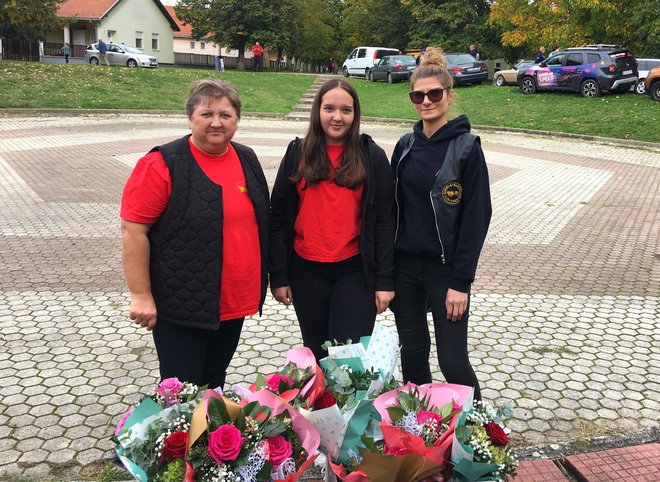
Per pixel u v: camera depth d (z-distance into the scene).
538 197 10.06
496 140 17.12
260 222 2.66
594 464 2.90
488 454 1.93
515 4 28.69
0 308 4.91
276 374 2.22
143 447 1.89
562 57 21.55
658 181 11.55
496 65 39.47
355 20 42.28
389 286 2.83
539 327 4.76
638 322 4.90
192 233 2.46
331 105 2.69
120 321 4.71
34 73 23.48
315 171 2.72
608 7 24.09
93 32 45.62
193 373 2.62
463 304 2.64
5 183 9.84
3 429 3.18
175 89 24.30
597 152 15.10
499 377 3.89
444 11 35.25
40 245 6.71
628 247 7.21
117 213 8.20
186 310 2.50
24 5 32.88
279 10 43.38
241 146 2.73
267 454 1.82
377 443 2.07
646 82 19.48
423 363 2.95
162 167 2.43
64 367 3.92
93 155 12.54
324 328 3.00
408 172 2.75
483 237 2.66
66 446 3.04
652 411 3.49
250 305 2.70
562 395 3.66
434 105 2.66
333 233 2.80
